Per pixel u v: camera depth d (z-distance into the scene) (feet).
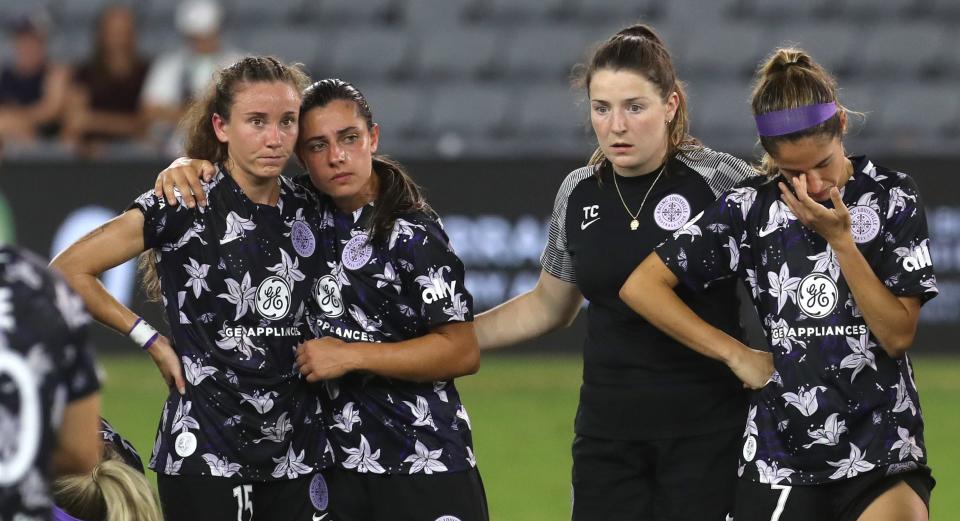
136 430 104.63
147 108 146.51
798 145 47.62
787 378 49.44
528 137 176.55
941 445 101.91
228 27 192.85
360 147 51.78
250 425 51.06
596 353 56.54
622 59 53.06
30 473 32.35
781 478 49.55
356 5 195.00
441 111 178.19
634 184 55.77
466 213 131.85
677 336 51.70
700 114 172.86
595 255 55.93
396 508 53.42
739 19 190.70
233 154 51.08
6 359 32.42
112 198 134.00
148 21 193.16
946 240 128.16
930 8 189.88
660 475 55.52
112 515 40.47
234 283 51.06
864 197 49.11
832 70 181.78
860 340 48.57
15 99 149.28
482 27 190.49
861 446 48.57
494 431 107.34
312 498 52.90
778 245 49.90
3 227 133.69
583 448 56.90
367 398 53.21
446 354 52.65
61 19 194.29
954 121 173.58
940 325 128.57
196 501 50.96
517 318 60.29
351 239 52.95
